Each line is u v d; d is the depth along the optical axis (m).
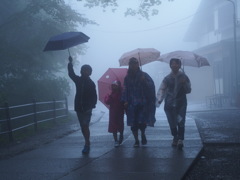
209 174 6.46
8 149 9.61
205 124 13.34
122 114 9.05
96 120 16.72
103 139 10.35
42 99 18.27
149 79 8.38
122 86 9.20
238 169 6.73
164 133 11.06
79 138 10.80
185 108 8.31
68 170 6.55
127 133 11.40
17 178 6.07
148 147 8.66
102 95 9.49
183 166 6.56
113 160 7.30
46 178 6.01
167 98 8.38
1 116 13.62
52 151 8.66
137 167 6.61
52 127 14.85
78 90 8.24
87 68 8.26
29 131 13.78
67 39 7.95
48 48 8.12
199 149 8.18
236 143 9.02
